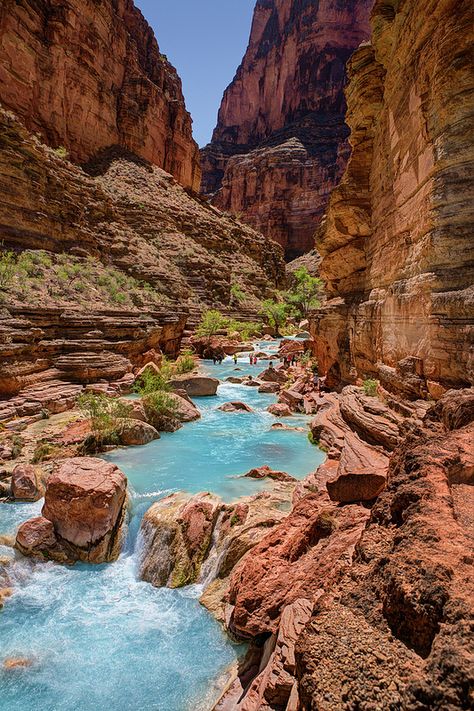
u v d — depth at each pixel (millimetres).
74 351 20766
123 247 37500
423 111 11211
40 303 20406
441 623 2783
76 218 31031
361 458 11094
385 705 2555
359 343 17672
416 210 11844
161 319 30141
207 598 8250
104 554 9578
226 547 8789
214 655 7047
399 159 13734
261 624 6543
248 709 5148
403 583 3131
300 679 3047
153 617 7949
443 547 3404
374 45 15898
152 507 10242
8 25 37938
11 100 39156
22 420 15469
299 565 7031
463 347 9227
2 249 24250
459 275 9844
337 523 7258
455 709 2354
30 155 26953
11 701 6312
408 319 12070
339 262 20938
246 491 11617
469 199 9805
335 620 3279
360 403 14023
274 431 17469
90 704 6293
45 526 9602
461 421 6270
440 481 4465
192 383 23500
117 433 15430
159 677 6680
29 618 7883
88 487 9820
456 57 9859
